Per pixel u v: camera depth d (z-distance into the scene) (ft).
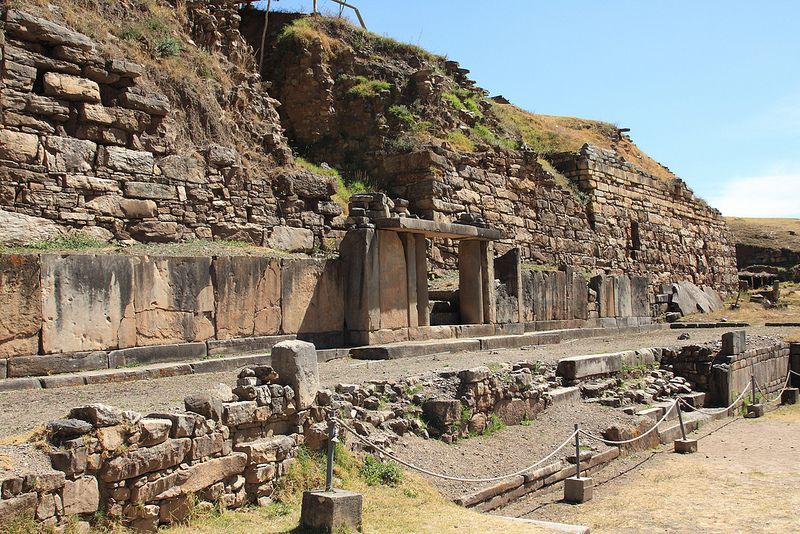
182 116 64.34
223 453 25.72
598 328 85.66
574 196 107.86
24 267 37.29
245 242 63.77
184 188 60.13
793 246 183.62
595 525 30.17
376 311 54.60
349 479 29.27
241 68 76.64
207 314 45.96
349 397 35.17
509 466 35.83
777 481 37.52
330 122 86.89
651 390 55.98
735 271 155.94
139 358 41.88
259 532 23.62
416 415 37.14
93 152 54.80
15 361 36.63
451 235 62.13
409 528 25.55
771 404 63.98
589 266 106.83
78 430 21.13
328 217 72.08
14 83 51.11
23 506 19.07
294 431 29.30
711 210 150.30
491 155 92.17
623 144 148.05
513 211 93.91
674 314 117.70
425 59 101.35
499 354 57.26
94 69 55.52
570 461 38.68
